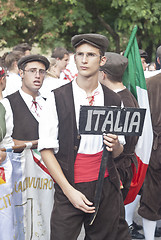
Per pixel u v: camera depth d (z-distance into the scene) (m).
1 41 14.25
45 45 14.23
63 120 2.14
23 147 2.53
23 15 13.50
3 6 13.37
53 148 2.17
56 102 2.14
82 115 1.99
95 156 2.18
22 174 2.58
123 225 2.36
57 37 14.32
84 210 2.13
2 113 2.58
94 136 2.16
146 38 13.94
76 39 2.12
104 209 2.25
